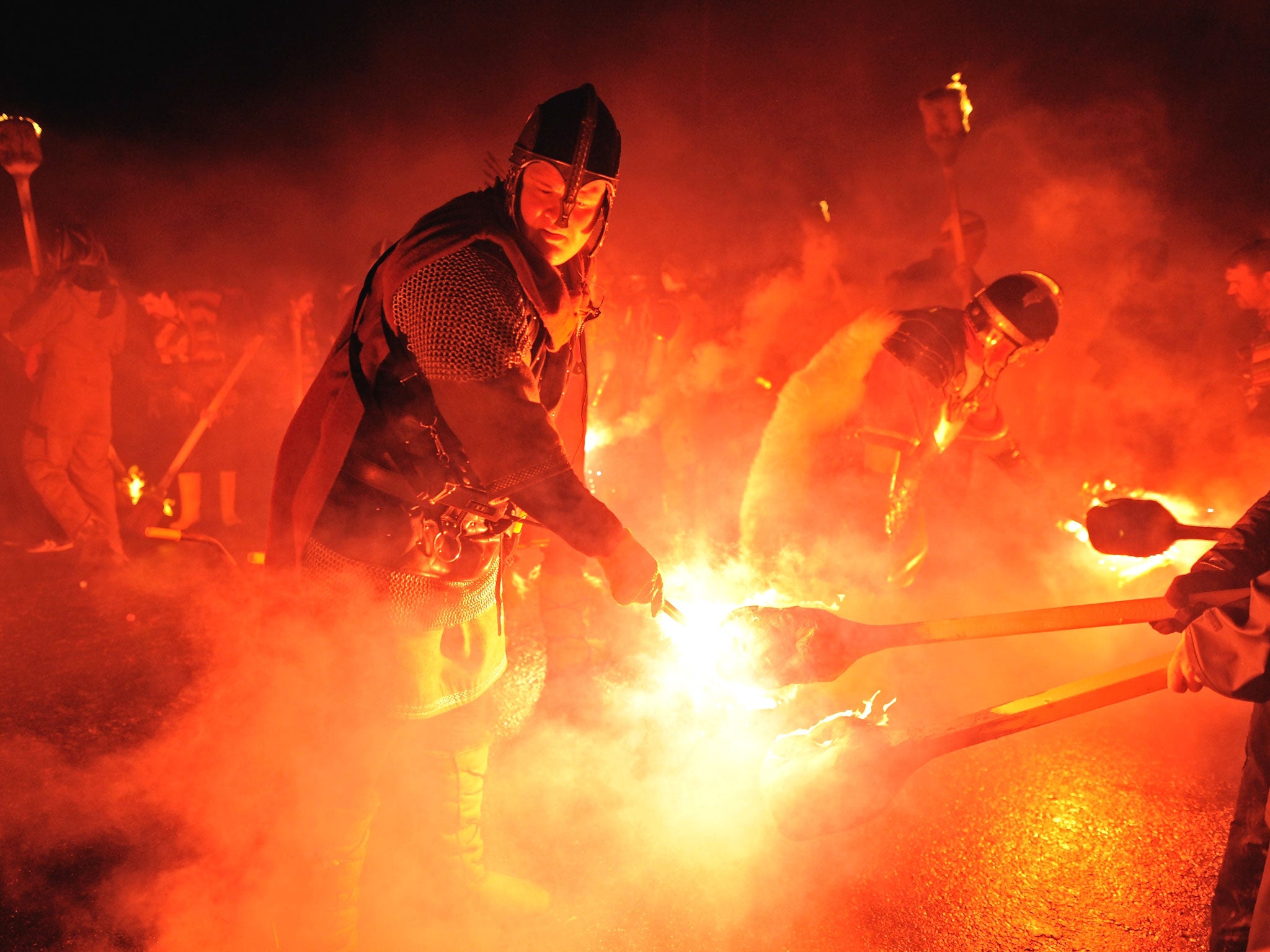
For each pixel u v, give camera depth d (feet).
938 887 8.52
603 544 6.04
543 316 6.29
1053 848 9.06
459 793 7.47
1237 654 5.55
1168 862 8.87
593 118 6.21
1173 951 7.73
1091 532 8.06
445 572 6.44
